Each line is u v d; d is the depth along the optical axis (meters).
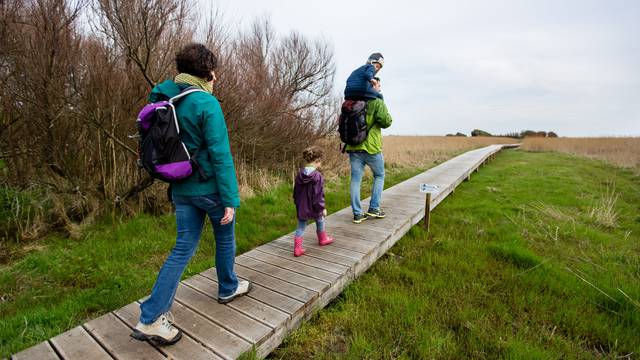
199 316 2.23
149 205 5.13
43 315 2.49
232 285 2.38
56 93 3.79
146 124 1.71
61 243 3.93
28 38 3.66
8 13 3.50
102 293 2.90
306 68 10.05
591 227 4.94
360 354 2.11
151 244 3.96
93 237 4.09
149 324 1.82
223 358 1.83
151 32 4.11
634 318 2.46
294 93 9.71
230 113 5.70
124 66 4.44
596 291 2.89
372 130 4.01
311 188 3.19
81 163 4.52
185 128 1.75
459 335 2.30
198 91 1.78
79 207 4.52
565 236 4.46
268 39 9.55
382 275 3.27
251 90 6.46
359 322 2.43
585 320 2.46
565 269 3.35
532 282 3.02
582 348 2.24
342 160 9.99
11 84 3.72
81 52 4.05
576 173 11.09
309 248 3.51
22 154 4.06
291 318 2.26
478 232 4.54
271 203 6.11
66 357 1.82
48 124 3.93
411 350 2.16
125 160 4.84
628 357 2.13
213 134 1.72
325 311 2.63
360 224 4.30
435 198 5.75
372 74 3.80
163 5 4.16
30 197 4.31
